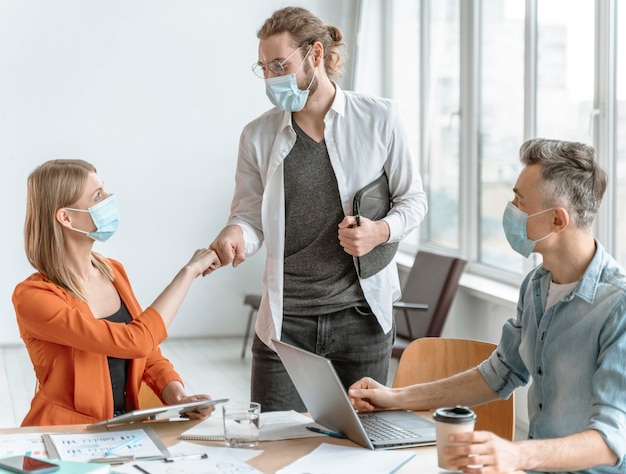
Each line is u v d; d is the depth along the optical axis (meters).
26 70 6.57
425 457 2.07
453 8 5.99
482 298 5.15
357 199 2.84
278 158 2.89
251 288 7.16
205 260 2.78
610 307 2.11
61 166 2.60
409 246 6.93
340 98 2.87
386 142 2.90
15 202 6.62
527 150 2.23
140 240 6.88
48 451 2.10
